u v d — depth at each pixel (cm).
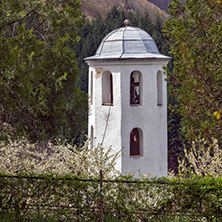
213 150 4862
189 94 4619
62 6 4400
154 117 5938
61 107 4012
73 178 3612
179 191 3506
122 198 3562
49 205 3647
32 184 3647
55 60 4044
